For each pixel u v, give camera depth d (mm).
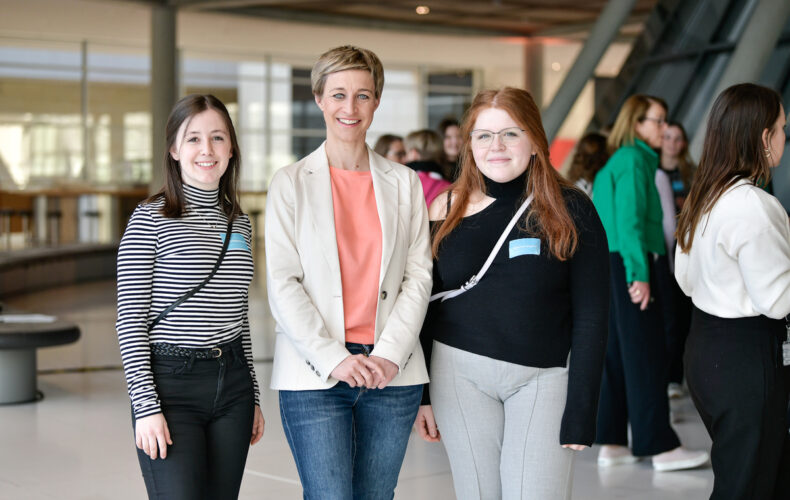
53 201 22750
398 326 2902
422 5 19875
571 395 2816
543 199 2877
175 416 2732
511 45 24062
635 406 5113
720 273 3170
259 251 21891
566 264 2887
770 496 3221
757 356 3133
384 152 6922
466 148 3025
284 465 5227
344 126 2979
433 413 3064
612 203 5125
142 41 22578
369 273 2965
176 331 2754
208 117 2812
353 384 2814
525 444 2867
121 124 23938
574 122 26812
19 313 7590
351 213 3006
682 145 6961
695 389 3289
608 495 4656
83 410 6609
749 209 3082
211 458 2822
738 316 3156
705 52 9898
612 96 10555
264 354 9062
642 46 10703
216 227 2846
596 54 11078
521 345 2871
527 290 2867
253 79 25312
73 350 9172
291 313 2854
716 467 3246
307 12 20625
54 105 23266
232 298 2842
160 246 2762
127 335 2697
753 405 3133
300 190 2955
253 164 25531
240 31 21562
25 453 5457
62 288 15312
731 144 3184
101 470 5102
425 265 3021
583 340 2844
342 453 2908
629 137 5266
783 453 3307
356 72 2955
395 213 2996
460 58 25609
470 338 2926
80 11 19016
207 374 2783
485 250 2941
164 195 2832
